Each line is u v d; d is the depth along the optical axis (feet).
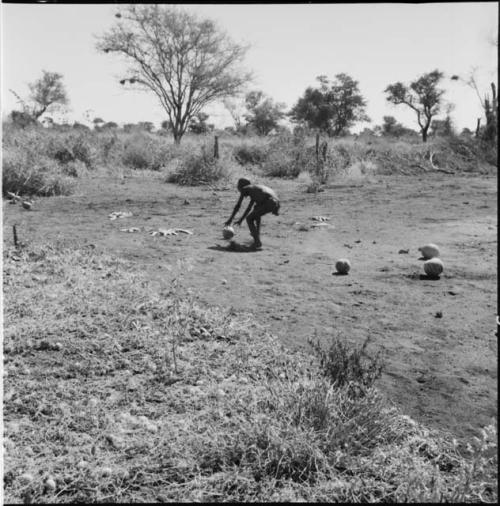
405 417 13.69
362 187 66.80
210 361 16.67
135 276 25.14
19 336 17.74
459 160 95.45
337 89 204.54
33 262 26.81
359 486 11.25
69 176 63.82
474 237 36.42
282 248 32.65
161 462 11.85
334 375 14.98
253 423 12.71
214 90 116.88
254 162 82.28
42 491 10.89
